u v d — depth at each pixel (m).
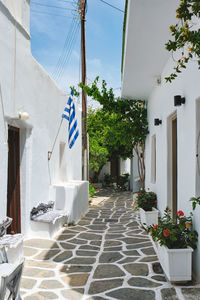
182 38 2.62
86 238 5.54
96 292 3.14
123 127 9.30
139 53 5.54
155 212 6.14
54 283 3.39
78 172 10.93
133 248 4.81
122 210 9.27
